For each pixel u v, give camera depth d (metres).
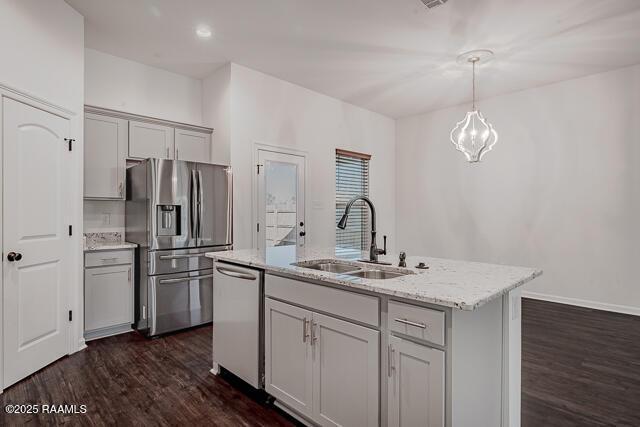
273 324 2.13
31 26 2.52
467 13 2.98
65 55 2.85
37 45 2.57
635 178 3.97
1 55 2.29
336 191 5.32
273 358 2.13
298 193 4.73
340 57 3.86
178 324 3.47
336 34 3.38
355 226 5.65
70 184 2.89
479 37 3.38
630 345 3.09
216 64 4.07
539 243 4.66
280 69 4.20
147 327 3.31
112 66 3.83
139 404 2.16
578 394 2.28
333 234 5.23
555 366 2.68
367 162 5.81
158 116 4.15
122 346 3.09
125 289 3.42
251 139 4.18
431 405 1.40
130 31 3.34
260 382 2.22
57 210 2.76
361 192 5.74
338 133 5.27
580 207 4.33
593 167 4.24
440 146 5.71
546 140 4.59
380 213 6.02
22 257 2.44
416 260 2.37
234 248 4.00
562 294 4.47
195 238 3.57
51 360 2.70
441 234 5.68
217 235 3.74
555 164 4.52
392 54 3.78
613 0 2.77
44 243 2.63
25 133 2.47
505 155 4.96
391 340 1.54
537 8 2.89
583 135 4.31
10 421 1.96
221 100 4.14
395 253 6.20
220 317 2.54
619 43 3.46
